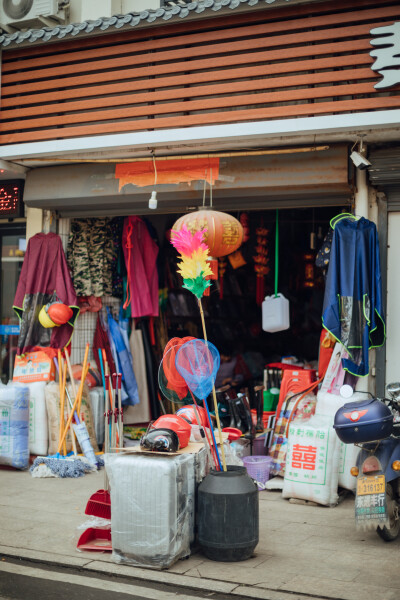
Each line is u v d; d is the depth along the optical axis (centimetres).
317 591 396
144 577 420
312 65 607
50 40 700
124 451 460
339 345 635
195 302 928
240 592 396
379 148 637
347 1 594
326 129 592
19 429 687
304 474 578
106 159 709
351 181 638
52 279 773
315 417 613
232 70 637
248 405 694
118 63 684
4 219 856
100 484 644
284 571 428
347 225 622
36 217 803
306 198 671
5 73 742
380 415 453
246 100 630
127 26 662
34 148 703
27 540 489
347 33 595
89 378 782
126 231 808
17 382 736
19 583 414
